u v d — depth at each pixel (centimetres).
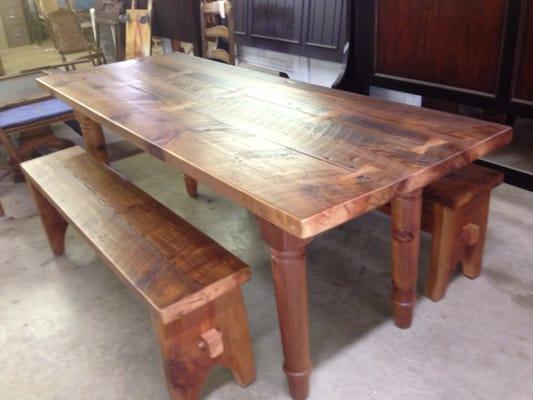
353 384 150
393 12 261
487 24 222
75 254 230
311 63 338
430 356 157
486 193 171
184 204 266
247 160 130
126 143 350
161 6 424
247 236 232
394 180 114
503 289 183
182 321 128
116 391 155
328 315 179
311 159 128
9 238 248
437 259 171
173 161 138
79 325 185
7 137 292
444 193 161
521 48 213
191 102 185
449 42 240
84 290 205
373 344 164
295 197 108
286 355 140
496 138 136
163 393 153
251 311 185
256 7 353
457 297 180
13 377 164
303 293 130
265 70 378
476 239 176
